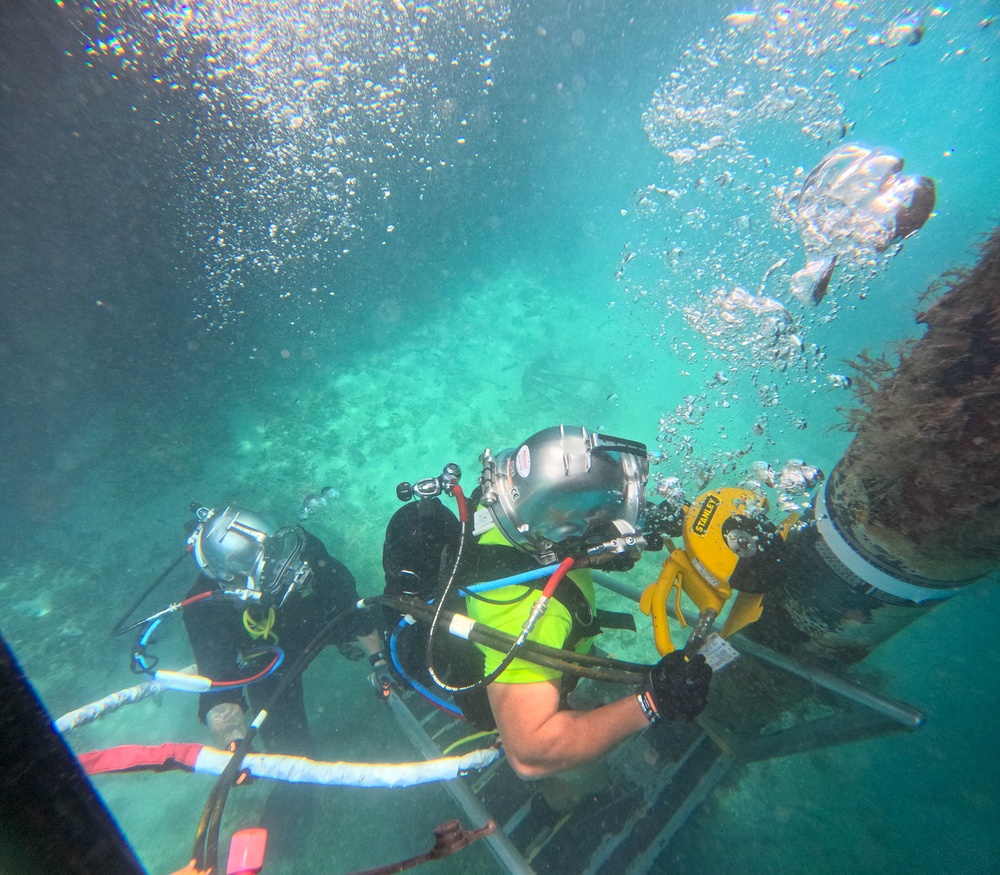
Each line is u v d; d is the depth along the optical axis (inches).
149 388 418.3
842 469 62.7
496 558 61.9
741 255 280.5
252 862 39.7
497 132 653.9
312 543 135.3
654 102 308.5
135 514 291.3
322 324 437.4
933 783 109.8
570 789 87.5
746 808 112.7
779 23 270.2
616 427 273.4
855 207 90.1
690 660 53.5
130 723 178.7
